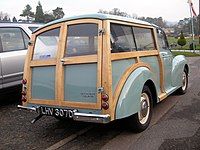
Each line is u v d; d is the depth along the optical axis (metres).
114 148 4.64
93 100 4.57
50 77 4.97
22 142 5.00
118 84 4.70
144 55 5.64
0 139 5.15
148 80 5.49
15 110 7.04
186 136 5.04
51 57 4.98
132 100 4.81
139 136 5.12
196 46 34.72
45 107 5.03
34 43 5.26
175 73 7.30
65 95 4.81
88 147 4.72
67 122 6.03
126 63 5.01
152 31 6.35
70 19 4.92
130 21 5.40
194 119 6.00
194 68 15.09
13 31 7.42
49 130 5.58
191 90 8.94
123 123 5.31
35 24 8.21
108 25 4.64
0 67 6.89
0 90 7.01
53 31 5.08
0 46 7.02
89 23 4.74
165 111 6.64
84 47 4.71
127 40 5.21
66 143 4.91
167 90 6.77
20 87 7.43
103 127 5.63
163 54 6.57
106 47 4.52
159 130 5.38
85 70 4.63
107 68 4.47
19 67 7.29
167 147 4.59
